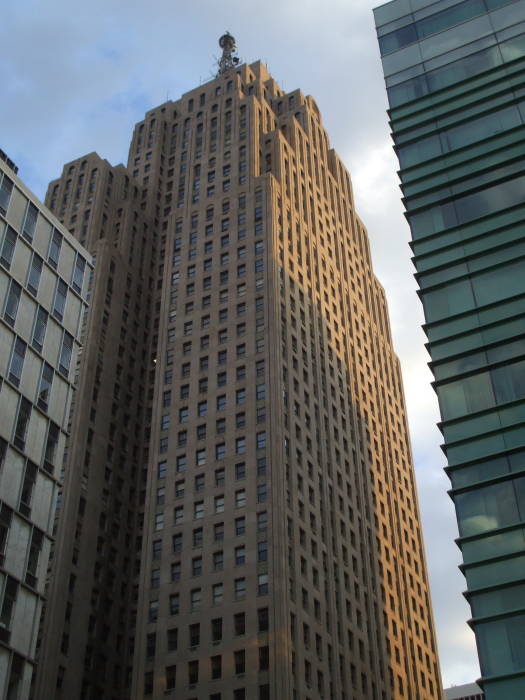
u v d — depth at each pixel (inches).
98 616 4084.6
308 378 4549.7
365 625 4210.1
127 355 5027.1
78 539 4141.2
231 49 6717.5
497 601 1887.3
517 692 1748.3
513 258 2411.4
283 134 5797.2
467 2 3132.4
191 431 4207.7
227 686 3383.4
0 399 2400.3
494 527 1989.4
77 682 3818.9
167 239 5068.9
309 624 3646.7
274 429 4008.4
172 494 4045.3
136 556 4443.9
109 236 5556.1
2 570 2226.9
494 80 2851.9
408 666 4576.8
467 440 2156.7
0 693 2112.5
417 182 2741.1
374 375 5703.7
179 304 4731.8
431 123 2871.6
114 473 4547.2
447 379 2288.4
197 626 3592.5
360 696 3882.9
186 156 5812.0
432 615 5226.4
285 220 5027.1
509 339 2271.2
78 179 5836.6
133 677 3577.8
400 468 5600.4
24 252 2677.2
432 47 3088.1
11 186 2694.4
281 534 3690.9
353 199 6540.4
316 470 4266.7
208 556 3762.3
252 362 4281.5
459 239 2544.3
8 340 2500.0
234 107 5595.5
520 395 2170.3
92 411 4562.0
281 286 4635.8
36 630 2288.4
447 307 2423.7
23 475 2405.3
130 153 6343.5
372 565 4584.2
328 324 5137.8
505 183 2583.7
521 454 2068.2
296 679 3400.6
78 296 2888.8
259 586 3580.2
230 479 3946.9
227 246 4840.1
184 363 4471.0
